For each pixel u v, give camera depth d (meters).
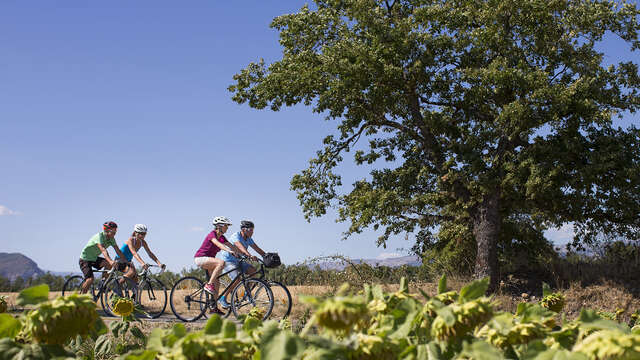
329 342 0.90
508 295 9.31
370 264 8.48
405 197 13.09
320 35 13.37
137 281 8.54
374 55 11.45
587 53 11.50
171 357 0.89
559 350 0.90
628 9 11.38
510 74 10.83
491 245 11.37
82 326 1.07
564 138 10.70
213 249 8.05
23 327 1.12
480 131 12.13
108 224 8.73
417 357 0.99
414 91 12.45
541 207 11.76
